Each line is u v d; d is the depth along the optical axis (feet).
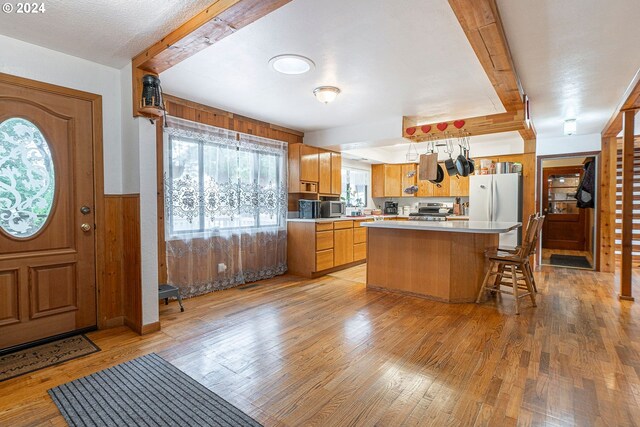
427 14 6.56
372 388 6.23
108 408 5.65
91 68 8.98
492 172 18.22
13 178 7.86
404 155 23.62
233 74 9.74
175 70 9.46
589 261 19.95
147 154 8.96
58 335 8.57
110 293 9.44
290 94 11.52
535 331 8.94
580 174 24.61
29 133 8.07
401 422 5.28
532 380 6.48
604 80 9.99
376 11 6.47
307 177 16.57
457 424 5.22
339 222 17.15
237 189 13.89
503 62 7.55
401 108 13.14
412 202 24.30
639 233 18.44
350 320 9.84
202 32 6.70
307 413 5.51
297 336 8.66
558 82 10.17
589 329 9.06
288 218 16.72
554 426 5.15
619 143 18.61
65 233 8.68
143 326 8.84
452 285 11.54
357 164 23.04
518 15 6.49
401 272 12.71
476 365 7.08
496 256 11.76
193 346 8.09
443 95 11.57
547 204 25.89
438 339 8.44
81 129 8.87
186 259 12.12
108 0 6.08
